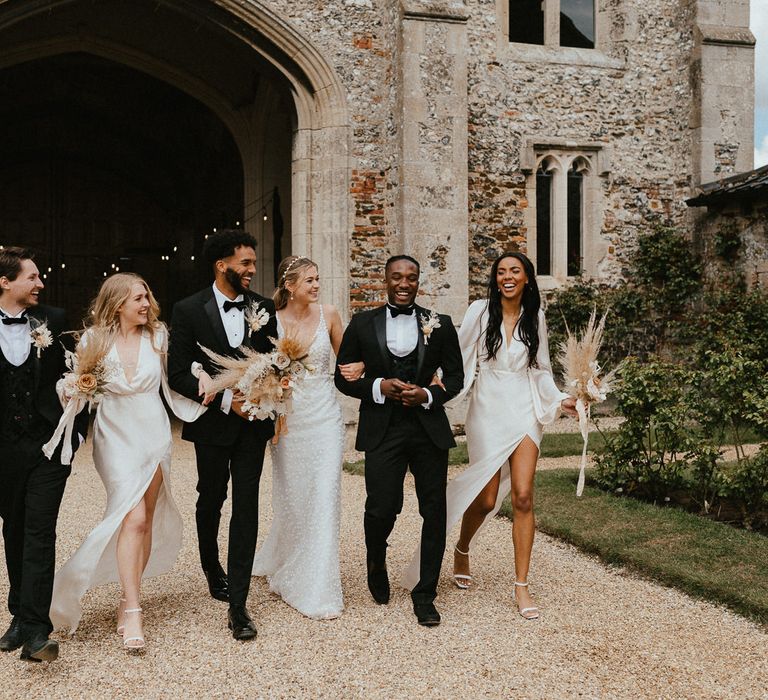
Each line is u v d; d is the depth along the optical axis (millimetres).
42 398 3164
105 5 10031
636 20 10469
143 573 3623
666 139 10633
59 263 15938
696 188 10266
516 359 3756
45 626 3027
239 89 11625
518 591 3578
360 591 3887
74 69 14109
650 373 5582
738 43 10273
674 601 3719
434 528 3584
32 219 15820
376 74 9031
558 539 4789
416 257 8766
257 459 3502
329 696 2742
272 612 3609
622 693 2758
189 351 3510
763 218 9453
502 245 9984
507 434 3686
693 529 4688
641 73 10508
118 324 3438
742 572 3932
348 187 8945
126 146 15641
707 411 5438
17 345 3133
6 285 3133
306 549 3650
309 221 9016
